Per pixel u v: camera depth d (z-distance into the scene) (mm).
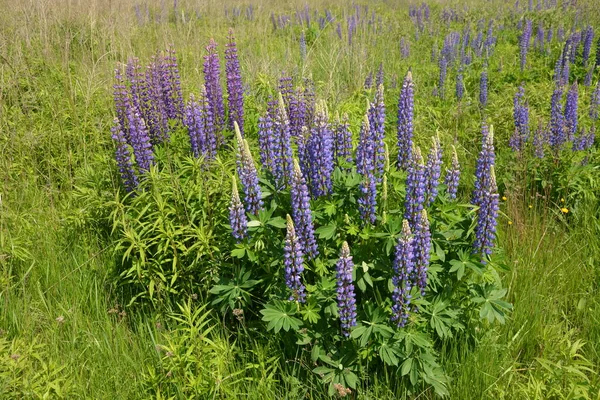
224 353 3334
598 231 4934
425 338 3314
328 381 3338
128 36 8227
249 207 3621
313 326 3461
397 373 3377
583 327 4039
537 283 4324
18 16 8195
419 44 11742
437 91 8117
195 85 7230
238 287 3568
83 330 3791
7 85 6438
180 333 3756
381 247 3525
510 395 3369
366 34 11281
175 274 3865
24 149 5898
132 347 3705
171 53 5523
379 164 3732
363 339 3223
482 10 14672
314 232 3459
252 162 3561
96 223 4781
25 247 4617
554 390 3230
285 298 3426
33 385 3117
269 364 3529
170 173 4246
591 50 9578
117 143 4617
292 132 5477
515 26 12438
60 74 7117
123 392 3312
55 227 4914
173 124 5352
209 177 4176
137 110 5188
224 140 5297
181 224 4113
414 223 3426
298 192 3334
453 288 3543
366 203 3484
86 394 3291
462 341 3639
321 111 3598
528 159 5691
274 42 12023
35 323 3928
